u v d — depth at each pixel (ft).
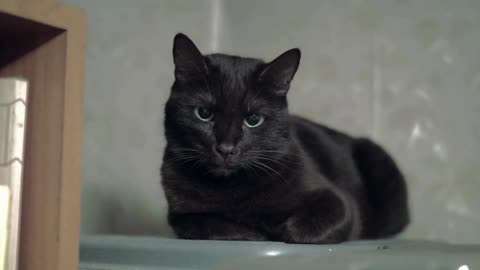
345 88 6.15
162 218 5.70
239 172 4.04
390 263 2.71
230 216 4.11
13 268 2.50
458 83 5.64
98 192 5.02
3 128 2.52
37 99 2.74
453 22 5.71
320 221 3.77
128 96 5.42
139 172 5.50
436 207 5.64
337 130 6.03
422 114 5.78
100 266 3.45
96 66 5.07
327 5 6.34
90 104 4.99
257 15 6.73
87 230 4.90
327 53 6.28
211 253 3.12
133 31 5.54
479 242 5.42
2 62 2.89
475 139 5.53
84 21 2.74
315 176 4.30
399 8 5.97
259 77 4.03
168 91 5.94
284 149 4.14
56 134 2.67
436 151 5.69
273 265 2.79
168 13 6.06
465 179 5.54
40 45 2.76
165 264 3.24
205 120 4.02
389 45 5.98
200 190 4.12
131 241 3.48
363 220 5.32
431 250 3.18
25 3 2.51
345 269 2.66
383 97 5.98
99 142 5.07
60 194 2.64
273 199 4.02
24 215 2.73
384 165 5.62
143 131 5.57
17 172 2.53
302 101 6.33
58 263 2.62
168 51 6.00
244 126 4.00
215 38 6.81
